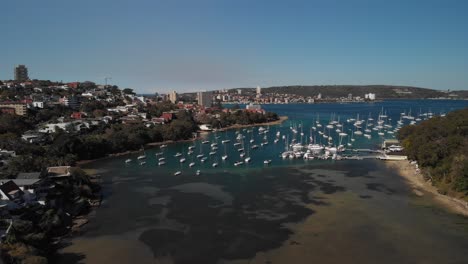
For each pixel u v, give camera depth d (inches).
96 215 4215.1
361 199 4618.6
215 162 7239.2
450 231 3612.2
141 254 3240.7
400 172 6023.6
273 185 5364.2
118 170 6653.5
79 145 7568.9
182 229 3774.6
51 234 3575.3
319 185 5305.1
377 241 3417.8
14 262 2637.8
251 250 3282.5
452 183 4736.7
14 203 3887.8
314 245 3356.3
